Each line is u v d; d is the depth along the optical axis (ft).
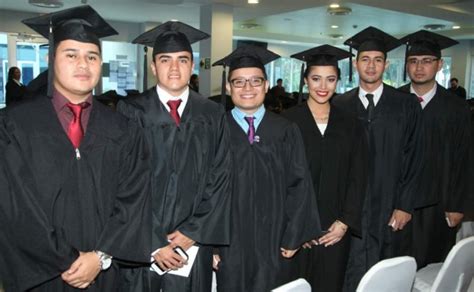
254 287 7.47
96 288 6.05
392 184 8.96
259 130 7.66
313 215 7.73
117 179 6.07
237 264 7.33
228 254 7.32
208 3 26.09
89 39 5.82
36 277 5.47
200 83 27.40
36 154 5.55
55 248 5.39
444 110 9.71
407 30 40.57
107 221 5.92
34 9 31.76
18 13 32.40
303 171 7.70
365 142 8.56
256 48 7.60
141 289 6.82
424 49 9.62
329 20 35.70
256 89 7.47
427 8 27.09
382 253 9.20
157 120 6.88
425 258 9.94
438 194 9.75
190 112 7.10
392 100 9.09
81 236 5.73
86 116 6.00
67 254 5.46
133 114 6.88
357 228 8.15
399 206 9.16
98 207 5.86
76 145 5.80
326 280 8.29
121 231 5.93
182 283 6.91
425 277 8.09
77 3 27.58
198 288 7.04
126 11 31.09
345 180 8.18
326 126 8.22
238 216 7.36
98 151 5.89
